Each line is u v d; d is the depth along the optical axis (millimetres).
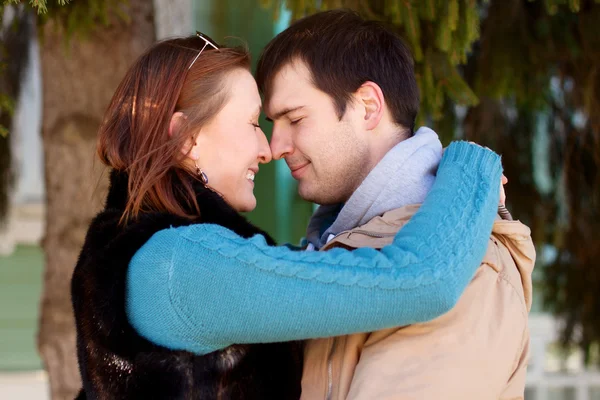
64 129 2639
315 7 2262
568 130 3484
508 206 3592
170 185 1486
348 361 1489
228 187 1619
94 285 1416
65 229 2652
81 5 2289
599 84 2949
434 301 1322
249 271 1335
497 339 1447
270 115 1799
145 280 1375
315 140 1737
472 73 2928
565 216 3623
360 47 1731
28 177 5238
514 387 1529
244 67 1619
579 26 2725
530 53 2775
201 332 1358
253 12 5125
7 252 5293
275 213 5137
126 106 1547
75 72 2637
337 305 1313
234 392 1425
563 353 3980
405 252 1341
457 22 2154
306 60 1729
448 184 1489
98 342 1405
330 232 1688
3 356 5316
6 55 2533
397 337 1435
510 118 3521
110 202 1534
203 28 5148
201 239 1371
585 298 3760
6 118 3336
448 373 1398
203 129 1575
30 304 5348
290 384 1521
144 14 2707
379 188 1604
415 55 2152
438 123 3107
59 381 2672
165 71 1530
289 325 1325
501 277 1530
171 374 1364
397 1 2107
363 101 1731
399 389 1395
